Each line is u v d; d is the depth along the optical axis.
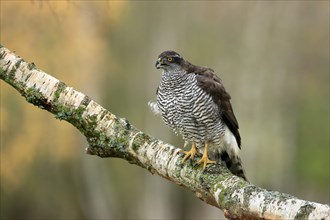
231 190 5.55
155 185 22.62
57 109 6.29
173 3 21.36
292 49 21.22
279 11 19.72
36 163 20.03
